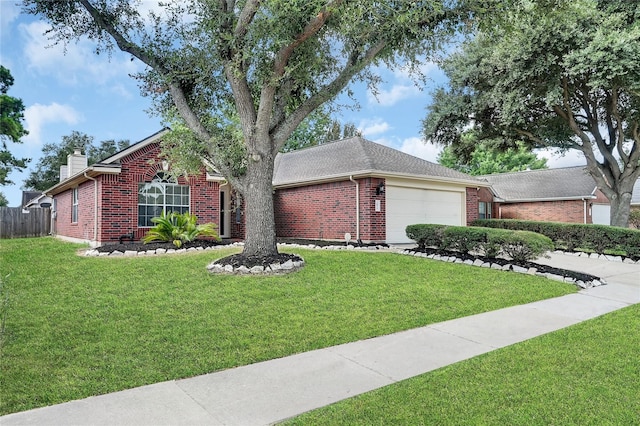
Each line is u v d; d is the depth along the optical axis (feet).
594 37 44.34
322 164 57.52
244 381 13.62
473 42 56.65
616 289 29.32
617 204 57.67
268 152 31.73
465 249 38.01
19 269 30.14
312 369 14.73
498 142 66.80
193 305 22.13
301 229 56.75
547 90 51.57
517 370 14.43
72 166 61.00
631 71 44.47
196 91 35.50
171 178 47.62
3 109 86.17
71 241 53.06
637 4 46.29
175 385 13.26
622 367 14.67
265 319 20.30
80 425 10.57
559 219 78.69
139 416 11.09
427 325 20.45
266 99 30.32
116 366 14.62
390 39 31.48
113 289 24.99
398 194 50.80
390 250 43.01
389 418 10.95
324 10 26.61
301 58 31.27
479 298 25.52
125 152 45.70
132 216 46.24
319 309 22.11
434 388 12.91
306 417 11.01
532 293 27.09
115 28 35.58
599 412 11.35
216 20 29.86
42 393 12.46
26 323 19.01
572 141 61.72
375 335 18.74
